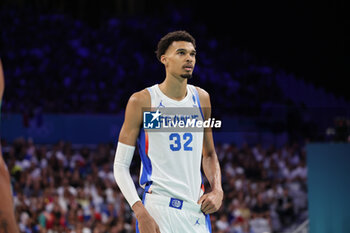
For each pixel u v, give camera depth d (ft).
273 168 62.59
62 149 60.90
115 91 86.74
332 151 27.63
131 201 12.57
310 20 95.40
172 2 122.93
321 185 28.14
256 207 51.52
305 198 56.08
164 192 12.75
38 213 42.96
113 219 43.93
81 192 48.39
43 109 75.66
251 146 76.43
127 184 12.69
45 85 83.30
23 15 100.94
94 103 81.35
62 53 92.94
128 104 13.08
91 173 57.00
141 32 105.81
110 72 91.15
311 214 28.71
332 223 27.48
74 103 80.02
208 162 14.10
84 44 97.76
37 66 87.66
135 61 96.02
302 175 61.21
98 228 42.91
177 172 12.85
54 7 118.32
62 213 43.83
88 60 92.58
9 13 99.86
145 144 13.00
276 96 93.30
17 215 41.57
